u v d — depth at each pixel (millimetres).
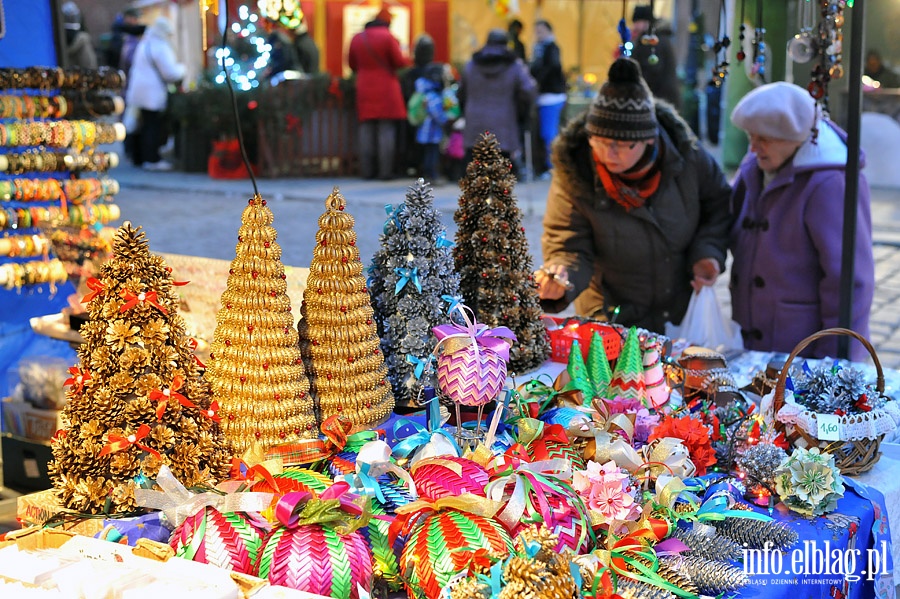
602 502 1660
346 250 1941
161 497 1611
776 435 2051
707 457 1969
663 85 7949
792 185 3436
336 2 14586
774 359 2768
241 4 3369
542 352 2570
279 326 1826
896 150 9648
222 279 2684
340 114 11281
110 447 1671
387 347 2174
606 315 3574
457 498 1502
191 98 11133
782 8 5777
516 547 1414
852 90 3047
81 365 1729
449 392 1848
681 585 1528
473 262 2463
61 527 1650
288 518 1482
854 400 2045
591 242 3562
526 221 8242
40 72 3059
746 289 3609
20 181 3109
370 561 1499
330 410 1918
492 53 9039
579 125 3410
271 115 10883
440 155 10828
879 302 6191
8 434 3232
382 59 10352
